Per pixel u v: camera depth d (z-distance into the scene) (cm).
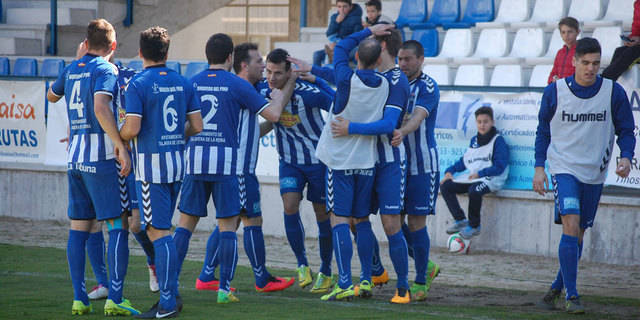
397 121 1941
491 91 3088
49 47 5719
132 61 4719
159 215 1720
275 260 2897
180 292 2162
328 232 2248
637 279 2553
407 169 2069
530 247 3025
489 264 2822
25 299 1930
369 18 4038
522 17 4250
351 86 1909
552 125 1953
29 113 3947
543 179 1980
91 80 1733
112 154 1745
